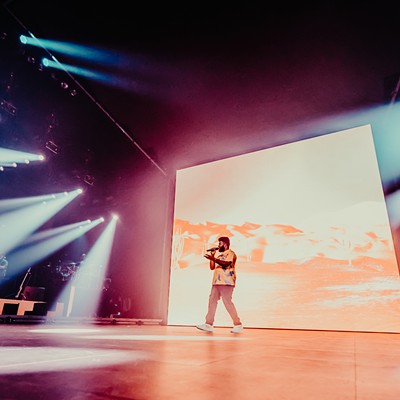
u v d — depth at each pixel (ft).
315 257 18.85
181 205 24.89
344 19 13.93
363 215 18.26
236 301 20.02
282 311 18.61
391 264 16.74
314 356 5.28
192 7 13.73
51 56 16.16
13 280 22.27
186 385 2.76
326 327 17.22
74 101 18.58
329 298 17.70
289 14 13.87
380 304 16.39
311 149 21.36
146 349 5.54
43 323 15.06
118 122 20.90
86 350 5.04
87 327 14.21
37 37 15.29
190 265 22.66
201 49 15.75
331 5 13.35
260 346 6.99
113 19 14.34
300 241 19.58
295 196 20.75
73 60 16.62
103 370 3.28
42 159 20.10
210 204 23.63
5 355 4.17
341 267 17.95
